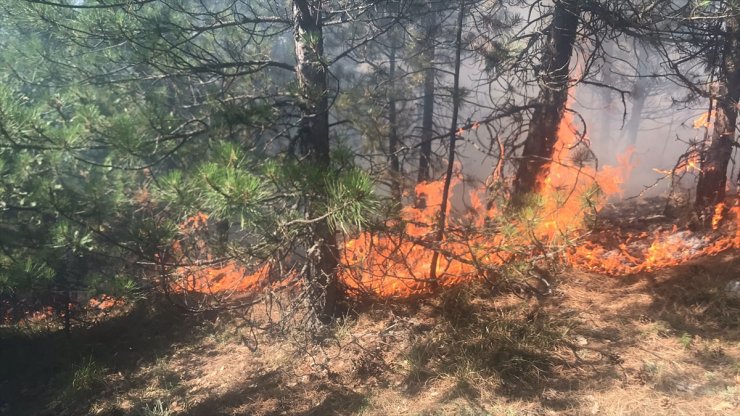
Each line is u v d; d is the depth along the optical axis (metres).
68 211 6.67
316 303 6.67
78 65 7.62
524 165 8.55
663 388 4.47
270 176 4.54
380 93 10.29
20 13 6.32
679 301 6.07
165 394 5.98
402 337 6.20
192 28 6.61
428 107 12.13
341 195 4.12
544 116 8.46
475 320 6.29
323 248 6.53
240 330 7.52
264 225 5.18
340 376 5.67
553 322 5.98
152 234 6.09
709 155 8.92
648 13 7.40
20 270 6.16
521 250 6.06
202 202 4.58
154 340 7.67
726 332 5.25
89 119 5.61
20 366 7.40
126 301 7.16
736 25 8.38
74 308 8.66
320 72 6.71
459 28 8.07
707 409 4.02
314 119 6.69
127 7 5.96
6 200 6.78
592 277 7.40
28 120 5.42
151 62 6.30
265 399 5.45
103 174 7.72
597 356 5.23
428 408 4.71
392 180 7.15
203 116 7.22
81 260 7.97
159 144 6.34
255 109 6.24
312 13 6.82
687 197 10.03
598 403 4.39
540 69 8.66
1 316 8.94
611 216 11.30
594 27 8.02
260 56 8.95
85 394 6.21
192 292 8.26
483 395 4.77
